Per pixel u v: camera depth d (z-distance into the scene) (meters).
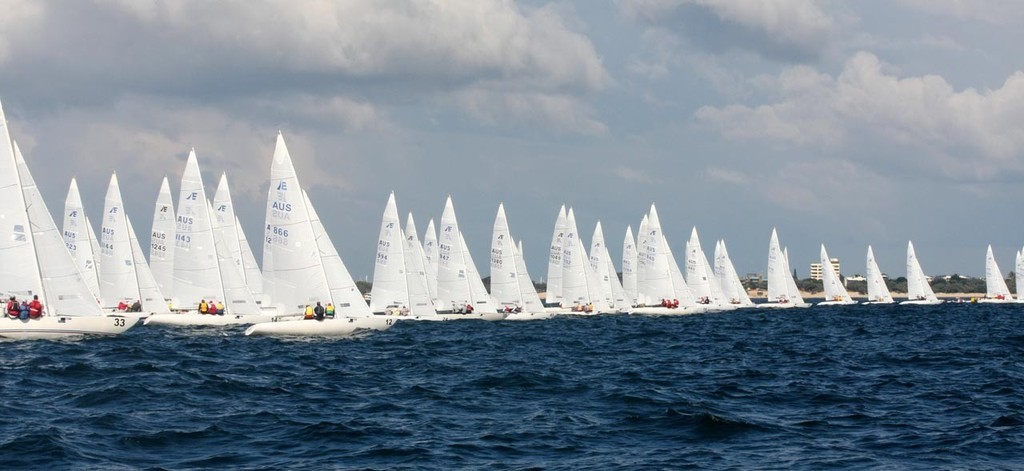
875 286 178.12
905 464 24.91
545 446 26.98
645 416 31.45
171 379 38.22
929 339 72.12
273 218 64.62
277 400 34.53
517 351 60.41
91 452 25.12
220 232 77.06
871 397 36.53
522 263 111.25
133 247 85.56
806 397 36.66
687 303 131.00
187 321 75.00
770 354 57.97
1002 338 71.69
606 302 124.00
